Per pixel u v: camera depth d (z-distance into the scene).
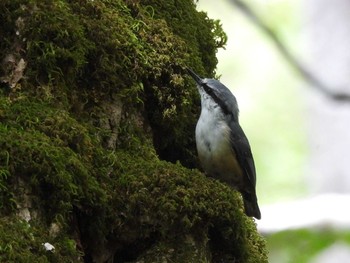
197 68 11.04
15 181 8.24
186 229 8.95
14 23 9.38
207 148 11.27
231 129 11.74
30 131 8.71
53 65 9.34
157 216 8.90
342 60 22.16
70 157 8.66
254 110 26.12
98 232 8.86
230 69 27.42
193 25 11.35
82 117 9.60
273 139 25.05
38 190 8.36
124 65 9.97
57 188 8.44
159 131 10.58
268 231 16.86
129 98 9.97
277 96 26.33
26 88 9.23
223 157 11.73
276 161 24.19
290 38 25.28
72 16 9.57
